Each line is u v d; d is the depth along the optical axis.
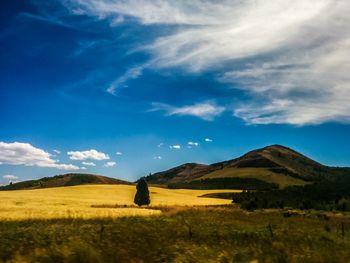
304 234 28.86
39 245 17.81
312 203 90.00
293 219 48.81
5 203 59.16
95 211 43.88
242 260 18.67
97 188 139.88
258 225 35.62
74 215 37.62
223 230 27.42
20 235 20.67
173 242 21.27
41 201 66.94
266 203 88.31
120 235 21.77
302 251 21.59
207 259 18.03
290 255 20.42
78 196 114.56
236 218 45.03
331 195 106.88
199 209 57.72
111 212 43.66
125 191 137.00
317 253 21.08
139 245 19.77
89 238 19.83
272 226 34.97
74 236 20.03
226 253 19.17
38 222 32.03
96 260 16.36
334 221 50.81
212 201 123.25
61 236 20.34
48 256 15.84
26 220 33.19
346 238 30.44
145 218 34.94
